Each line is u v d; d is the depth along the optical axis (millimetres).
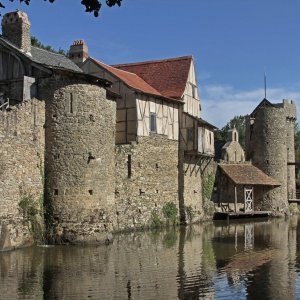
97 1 8875
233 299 13727
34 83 22547
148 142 30828
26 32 24031
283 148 46438
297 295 14180
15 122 20703
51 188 22172
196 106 36844
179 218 33562
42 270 16547
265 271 17156
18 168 20766
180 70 35594
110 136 23547
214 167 40281
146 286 14836
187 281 15570
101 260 18531
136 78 34312
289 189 50812
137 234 27328
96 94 22797
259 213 41969
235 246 22984
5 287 14383
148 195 30672
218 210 39938
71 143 22156
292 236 27344
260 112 46656
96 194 22438
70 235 21797
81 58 34094
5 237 19859
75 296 13633
